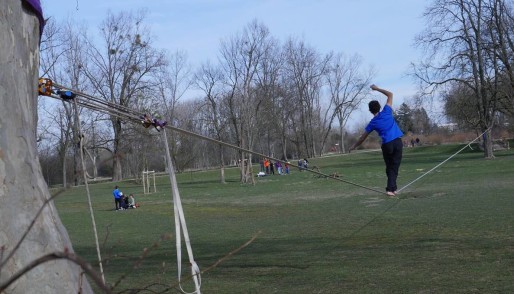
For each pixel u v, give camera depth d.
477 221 16.52
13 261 3.25
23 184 3.46
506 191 24.70
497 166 42.00
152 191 47.34
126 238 19.14
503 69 49.88
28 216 3.40
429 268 10.70
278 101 78.25
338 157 83.00
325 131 98.50
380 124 9.82
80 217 28.66
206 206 30.27
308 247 14.54
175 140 57.31
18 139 3.53
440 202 22.69
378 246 13.81
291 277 10.80
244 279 10.88
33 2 3.96
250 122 52.97
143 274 11.77
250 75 53.66
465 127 56.16
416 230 15.92
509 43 48.88
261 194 36.56
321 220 20.56
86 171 4.78
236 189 43.09
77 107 5.20
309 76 88.62
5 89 3.52
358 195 30.17
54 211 3.69
